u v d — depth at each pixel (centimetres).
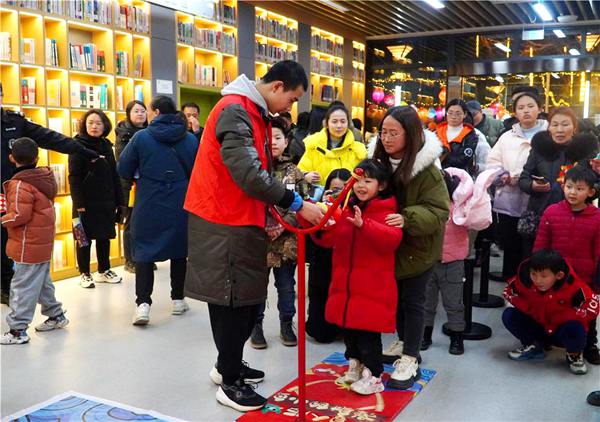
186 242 387
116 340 347
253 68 775
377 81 1128
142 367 305
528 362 317
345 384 282
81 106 537
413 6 848
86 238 436
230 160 229
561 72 1016
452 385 285
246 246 243
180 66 660
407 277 272
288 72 242
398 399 265
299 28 882
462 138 429
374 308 261
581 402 266
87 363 310
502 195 449
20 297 338
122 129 496
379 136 274
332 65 990
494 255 619
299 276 235
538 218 381
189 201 252
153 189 374
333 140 388
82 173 459
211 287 245
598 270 300
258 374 288
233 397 256
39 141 411
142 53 607
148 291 377
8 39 464
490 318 397
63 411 251
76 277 512
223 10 718
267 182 229
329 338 345
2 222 329
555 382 290
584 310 294
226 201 242
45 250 343
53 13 498
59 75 518
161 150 374
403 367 281
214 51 705
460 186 319
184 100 737
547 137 385
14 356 319
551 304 301
